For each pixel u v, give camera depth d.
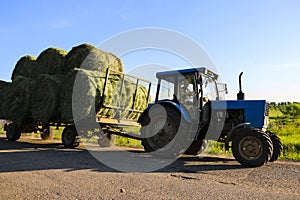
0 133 14.55
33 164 5.54
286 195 3.59
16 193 3.48
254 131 5.98
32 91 9.02
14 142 10.02
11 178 4.28
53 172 4.82
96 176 4.57
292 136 13.51
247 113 6.76
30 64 10.91
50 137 11.30
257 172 5.20
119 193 3.57
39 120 8.70
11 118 9.25
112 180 4.30
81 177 4.46
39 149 8.08
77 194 3.49
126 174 4.80
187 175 4.82
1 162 5.73
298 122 23.69
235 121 6.94
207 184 4.15
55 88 8.55
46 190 3.64
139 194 3.54
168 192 3.65
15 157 6.41
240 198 3.42
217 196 3.49
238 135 6.12
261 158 5.77
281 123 22.56
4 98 9.41
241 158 5.96
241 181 4.40
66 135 8.70
